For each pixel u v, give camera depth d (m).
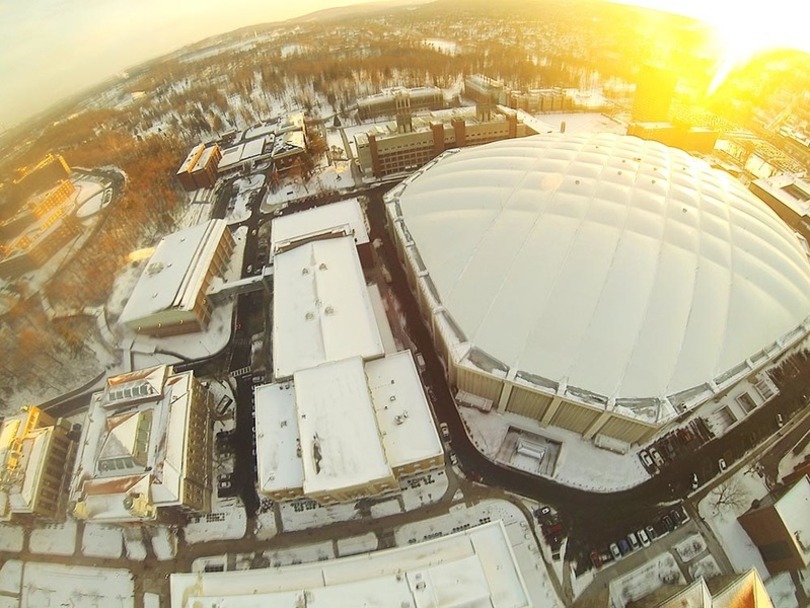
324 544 66.50
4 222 129.62
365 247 100.00
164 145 171.00
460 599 51.91
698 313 66.62
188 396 75.25
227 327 98.19
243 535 68.88
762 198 106.88
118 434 70.00
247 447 78.31
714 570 60.53
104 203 145.50
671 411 60.62
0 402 90.31
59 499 75.50
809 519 57.59
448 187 94.31
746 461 68.94
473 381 72.75
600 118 159.88
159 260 106.88
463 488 69.62
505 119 134.00
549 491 68.25
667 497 66.44
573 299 68.88
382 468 61.53
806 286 74.75
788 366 77.94
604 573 61.06
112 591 66.31
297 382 70.62
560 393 63.28
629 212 77.06
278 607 53.28
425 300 79.56
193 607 54.81
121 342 98.88
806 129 145.25
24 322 105.31
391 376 73.56
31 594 67.19
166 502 65.69
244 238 121.69
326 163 145.25
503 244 77.44
